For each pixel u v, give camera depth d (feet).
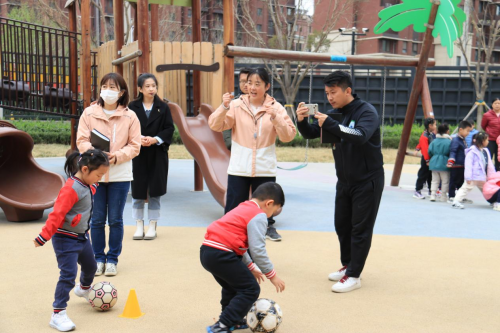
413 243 18.44
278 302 12.25
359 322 11.03
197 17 30.50
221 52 26.58
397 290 13.29
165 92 28.07
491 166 26.76
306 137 13.65
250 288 9.95
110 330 10.44
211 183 21.94
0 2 92.22
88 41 28.43
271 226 18.90
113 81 14.60
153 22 31.24
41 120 71.36
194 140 23.40
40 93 33.60
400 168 33.99
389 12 29.96
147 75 18.40
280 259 16.16
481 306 12.19
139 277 14.02
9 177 22.20
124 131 14.85
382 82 71.51
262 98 16.76
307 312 11.60
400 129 64.18
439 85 72.13
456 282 14.03
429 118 30.04
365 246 13.12
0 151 22.40
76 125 37.09
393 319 11.25
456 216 24.00
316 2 73.82
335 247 17.72
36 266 14.80
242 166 16.28
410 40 126.41
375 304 12.21
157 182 18.13
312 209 25.20
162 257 16.11
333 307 11.95
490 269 15.30
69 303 12.05
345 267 14.16
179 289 13.04
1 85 31.35
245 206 10.19
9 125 22.65
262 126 16.46
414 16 29.78
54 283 13.34
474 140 26.55
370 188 12.91
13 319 10.94
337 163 13.33
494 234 20.08
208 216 23.16
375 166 12.96
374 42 120.47
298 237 19.21
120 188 14.46
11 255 15.93
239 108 16.65
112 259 14.32
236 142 16.55
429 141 29.35
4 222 21.03
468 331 10.64
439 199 29.22
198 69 26.11
